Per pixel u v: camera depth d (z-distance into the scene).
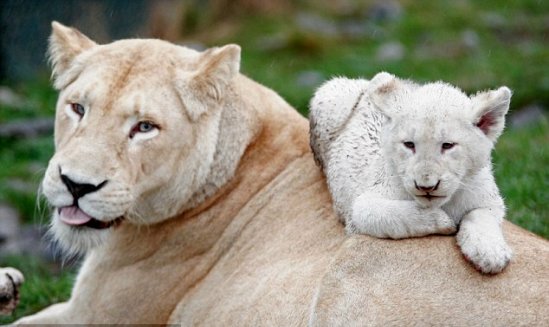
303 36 30.14
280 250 10.39
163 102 10.20
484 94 8.65
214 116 10.58
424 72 26.44
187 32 31.69
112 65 10.35
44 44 27.72
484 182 8.91
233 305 10.30
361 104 10.22
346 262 9.19
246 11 33.28
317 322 9.16
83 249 10.38
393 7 34.03
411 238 9.05
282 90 24.41
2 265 15.59
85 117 10.13
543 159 16.50
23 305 13.55
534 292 8.59
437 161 8.33
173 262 11.02
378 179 9.28
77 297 11.23
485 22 32.12
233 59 10.51
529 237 9.26
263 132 11.20
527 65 26.47
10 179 19.25
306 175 10.93
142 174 10.18
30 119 23.58
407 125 8.52
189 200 10.87
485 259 8.60
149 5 29.91
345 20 33.44
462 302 8.73
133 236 11.09
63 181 9.85
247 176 11.05
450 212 8.96
